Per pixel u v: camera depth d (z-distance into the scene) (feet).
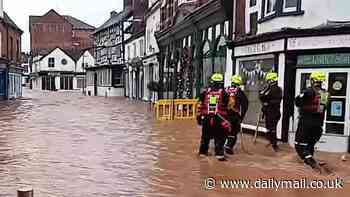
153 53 105.60
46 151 35.35
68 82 236.22
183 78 75.77
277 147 36.63
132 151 35.58
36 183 25.13
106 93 158.61
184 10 70.49
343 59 35.86
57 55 234.58
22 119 62.13
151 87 98.73
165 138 43.21
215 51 57.47
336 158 33.06
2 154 33.91
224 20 53.21
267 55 41.86
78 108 86.84
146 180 25.99
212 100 32.42
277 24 39.63
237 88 34.42
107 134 45.93
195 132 48.16
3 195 22.59
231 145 34.06
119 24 151.94
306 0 37.70
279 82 39.37
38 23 270.46
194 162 31.22
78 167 29.48
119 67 153.69
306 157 29.12
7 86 121.80
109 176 26.96
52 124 55.52
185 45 75.15
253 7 45.21
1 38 116.98
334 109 36.17
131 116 68.03
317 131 29.25
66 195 22.79
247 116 45.80
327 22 36.65
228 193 23.29
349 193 23.57
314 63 37.24
